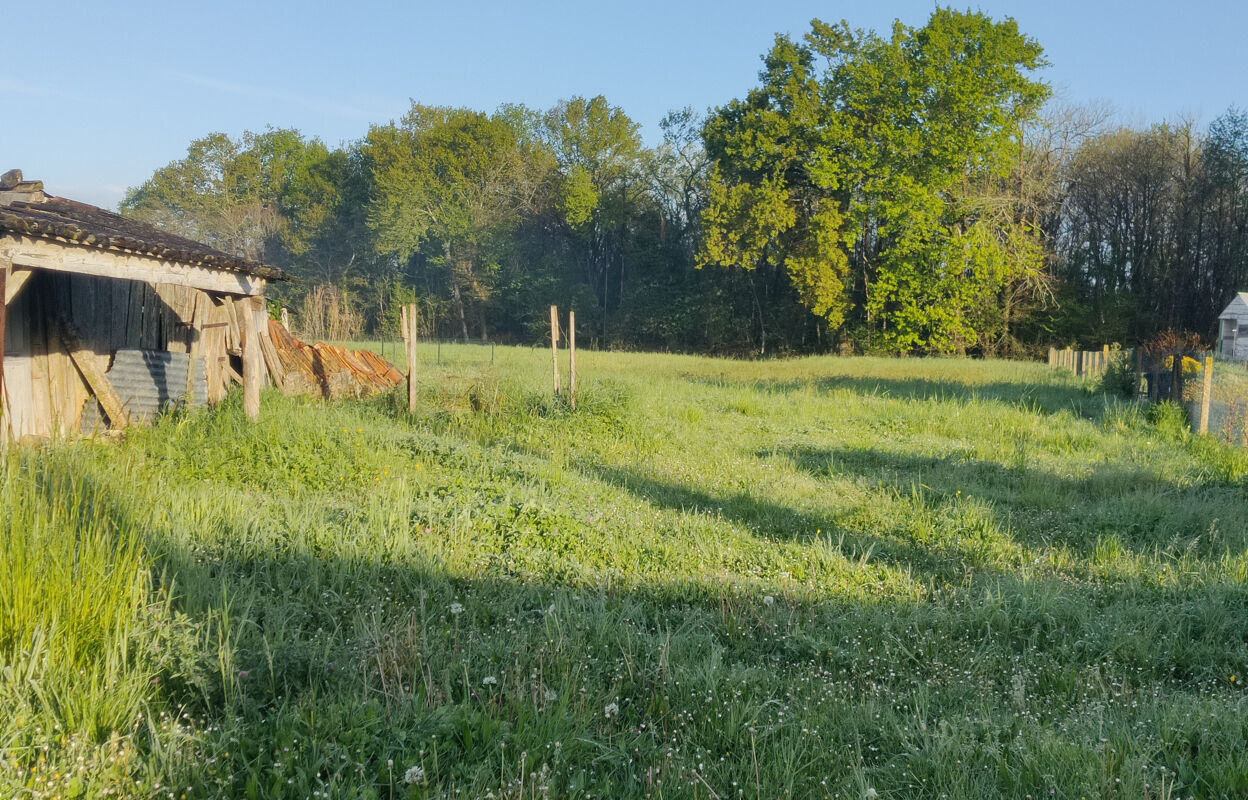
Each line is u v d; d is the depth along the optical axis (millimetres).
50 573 4387
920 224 43344
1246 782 3809
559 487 9805
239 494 8188
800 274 47062
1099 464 12859
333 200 69500
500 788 3486
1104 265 51312
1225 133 46875
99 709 3779
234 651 4469
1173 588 7137
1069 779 3807
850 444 14562
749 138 47719
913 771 3992
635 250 65875
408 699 4168
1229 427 15000
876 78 43781
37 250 8375
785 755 4031
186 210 68812
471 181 65000
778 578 7309
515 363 30484
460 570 6715
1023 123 46500
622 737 4102
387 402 15102
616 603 6297
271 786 3455
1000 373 31281
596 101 65438
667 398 18969
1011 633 6324
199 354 13156
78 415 10750
